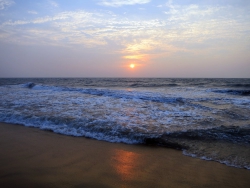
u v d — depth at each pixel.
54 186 2.86
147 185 2.95
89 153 4.15
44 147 4.47
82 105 9.12
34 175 3.18
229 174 3.28
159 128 5.66
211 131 5.42
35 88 18.25
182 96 12.73
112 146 4.58
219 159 3.86
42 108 8.27
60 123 6.22
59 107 8.53
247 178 3.15
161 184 2.98
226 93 15.77
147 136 4.98
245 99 11.40
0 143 4.73
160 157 3.99
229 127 5.75
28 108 8.24
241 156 3.98
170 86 25.69
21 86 20.36
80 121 6.26
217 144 4.61
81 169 3.42
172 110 8.27
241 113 7.67
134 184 2.97
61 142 4.81
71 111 7.71
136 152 4.24
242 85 25.52
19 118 6.82
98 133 5.38
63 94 13.34
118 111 7.89
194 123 6.23
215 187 2.91
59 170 3.37
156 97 11.42
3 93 13.59
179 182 3.04
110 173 3.30
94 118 6.64
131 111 7.95
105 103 9.80
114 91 14.93
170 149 4.41
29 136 5.25
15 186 2.85
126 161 3.79
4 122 6.61
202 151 4.25
